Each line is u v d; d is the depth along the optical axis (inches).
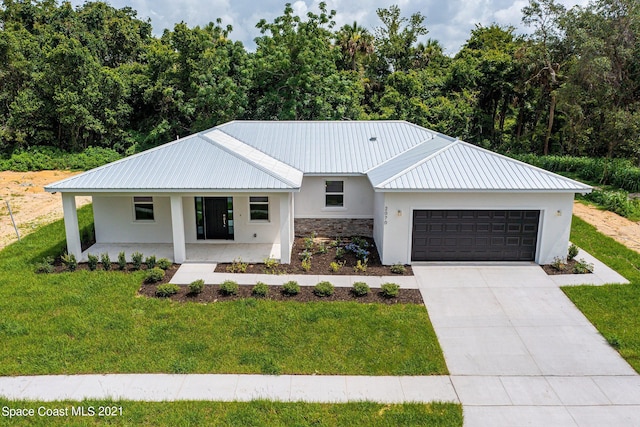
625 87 1239.5
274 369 416.5
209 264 653.3
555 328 493.4
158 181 636.7
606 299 552.1
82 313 508.7
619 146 1263.5
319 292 556.7
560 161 1298.0
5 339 459.2
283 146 818.2
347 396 384.5
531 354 446.9
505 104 1668.3
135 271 621.9
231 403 374.6
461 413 365.1
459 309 531.5
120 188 625.9
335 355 439.8
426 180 631.2
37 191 1135.0
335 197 791.1
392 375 413.1
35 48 1553.9
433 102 1632.6
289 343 457.4
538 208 642.2
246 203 725.9
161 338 463.2
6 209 973.8
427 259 666.8
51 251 705.0
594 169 1205.1
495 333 483.2
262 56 1328.7
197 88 1432.1
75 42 1438.2
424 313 520.4
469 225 653.9
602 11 1251.2
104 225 736.3
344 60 1936.5
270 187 623.5
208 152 700.0
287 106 1289.4
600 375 415.5
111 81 1504.7
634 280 603.8
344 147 820.6
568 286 588.7
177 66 1517.0
